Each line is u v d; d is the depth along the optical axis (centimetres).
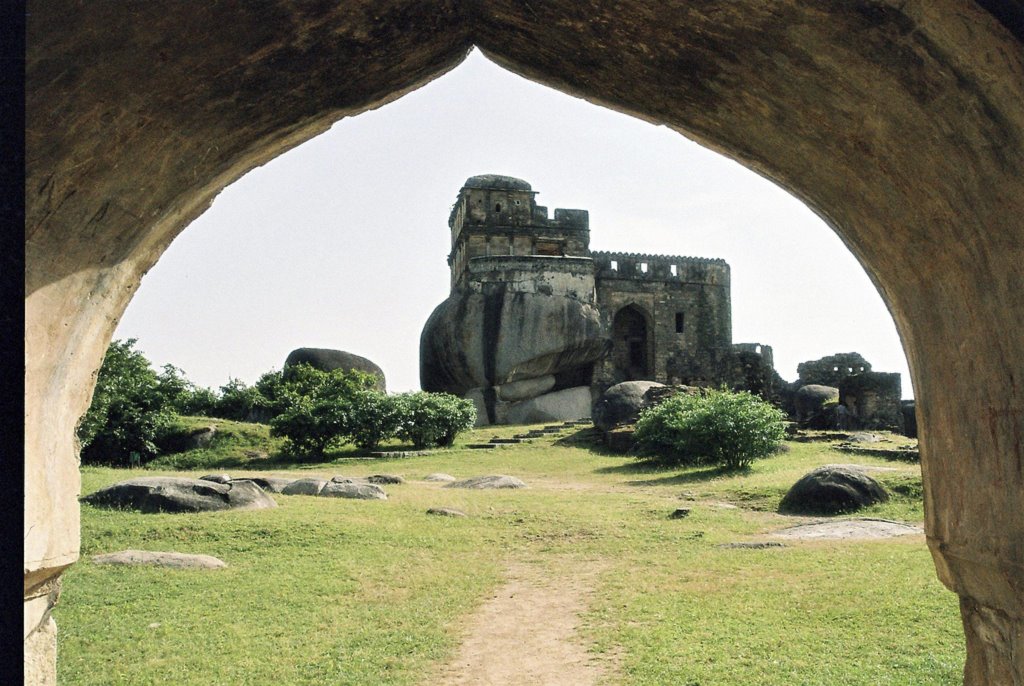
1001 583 359
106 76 334
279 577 983
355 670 701
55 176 350
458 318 3944
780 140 417
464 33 459
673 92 432
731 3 333
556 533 1286
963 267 361
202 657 725
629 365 5031
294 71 401
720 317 5122
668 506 1505
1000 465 351
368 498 1526
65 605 850
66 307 389
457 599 921
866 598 841
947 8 285
